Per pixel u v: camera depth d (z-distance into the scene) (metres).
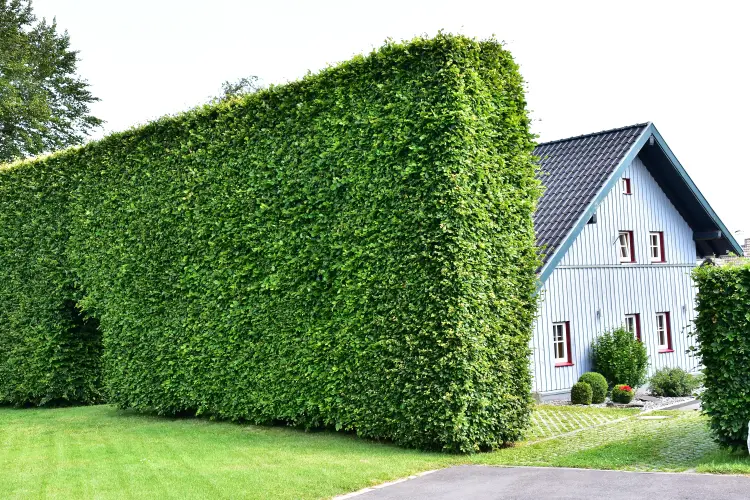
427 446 10.66
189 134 14.22
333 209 11.76
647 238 22.16
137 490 8.23
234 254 13.15
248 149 13.10
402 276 10.78
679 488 7.77
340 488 8.26
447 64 10.64
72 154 16.58
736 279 9.37
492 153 11.23
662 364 21.89
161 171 14.50
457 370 10.24
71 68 39.44
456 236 10.38
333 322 11.70
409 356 10.62
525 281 11.69
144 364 14.68
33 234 17.45
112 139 15.53
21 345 17.56
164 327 14.33
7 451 11.39
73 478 8.98
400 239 10.86
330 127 11.95
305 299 12.09
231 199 13.20
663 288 22.42
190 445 11.28
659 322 22.47
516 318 11.37
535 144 12.01
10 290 17.88
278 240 12.50
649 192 22.44
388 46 11.30
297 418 12.45
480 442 10.62
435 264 10.43
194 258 13.82
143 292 14.66
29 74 35.41
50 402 17.92
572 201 18.97
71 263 16.36
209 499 7.77
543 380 18.80
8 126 33.88
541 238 18.12
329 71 12.04
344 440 11.51
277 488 8.20
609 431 12.73
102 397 17.73
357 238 11.40
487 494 7.89
